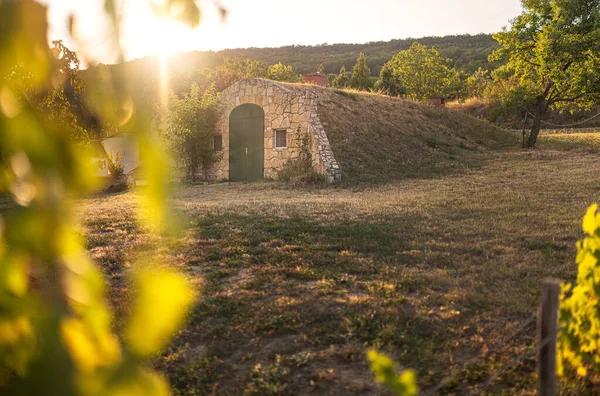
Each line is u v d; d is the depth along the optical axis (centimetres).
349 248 889
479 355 488
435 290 668
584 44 3042
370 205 1348
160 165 56
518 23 3300
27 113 53
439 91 6606
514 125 4644
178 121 2420
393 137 2645
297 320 580
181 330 559
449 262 795
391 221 1111
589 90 3089
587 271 400
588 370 444
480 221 1089
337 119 2516
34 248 54
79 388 52
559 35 3053
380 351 499
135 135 57
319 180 2034
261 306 620
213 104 2497
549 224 1034
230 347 529
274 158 2328
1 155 53
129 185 1964
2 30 50
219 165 2506
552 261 772
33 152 53
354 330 543
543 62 3070
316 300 632
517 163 2414
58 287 55
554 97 3247
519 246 873
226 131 2481
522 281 682
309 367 482
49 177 53
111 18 52
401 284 680
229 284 711
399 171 2233
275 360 500
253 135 2397
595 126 4650
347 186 1950
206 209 1327
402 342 516
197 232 1015
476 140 3161
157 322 52
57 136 55
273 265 793
